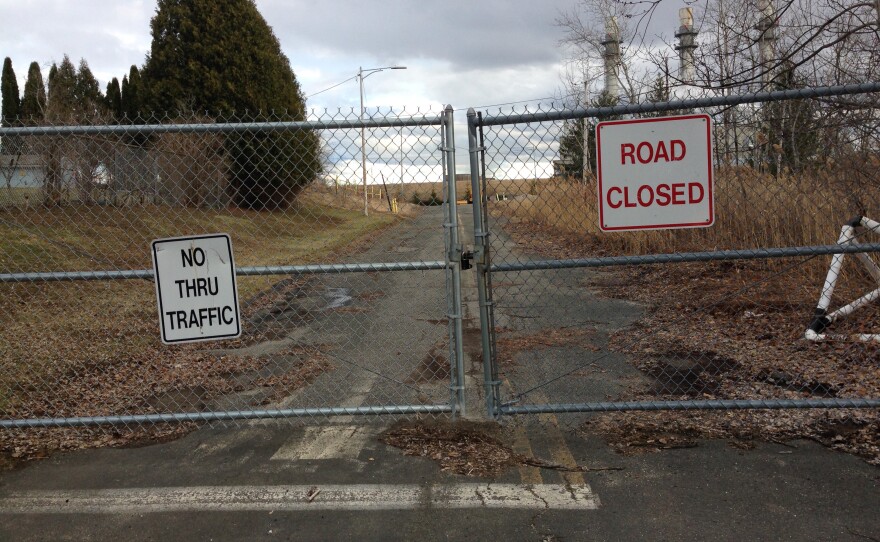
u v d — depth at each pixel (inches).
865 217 265.6
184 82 983.0
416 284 480.4
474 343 297.3
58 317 346.0
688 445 170.6
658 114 301.0
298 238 689.0
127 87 1167.6
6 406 217.9
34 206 458.0
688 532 132.6
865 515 135.9
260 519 142.3
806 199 324.8
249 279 500.7
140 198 447.2
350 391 230.1
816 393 203.9
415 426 187.6
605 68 666.8
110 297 390.0
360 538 134.3
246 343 310.3
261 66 1003.3
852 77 283.4
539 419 190.5
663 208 164.9
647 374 235.6
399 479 157.6
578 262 172.4
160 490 155.7
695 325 303.4
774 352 251.0
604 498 146.3
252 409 203.6
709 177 163.0
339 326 349.7
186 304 177.5
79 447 180.9
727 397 206.2
